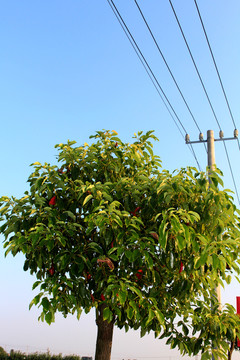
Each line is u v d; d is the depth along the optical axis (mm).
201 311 7582
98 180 8000
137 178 7770
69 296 6562
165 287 7855
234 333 7191
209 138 12586
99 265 7121
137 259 7078
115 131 8375
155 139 8461
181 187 6969
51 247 6555
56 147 8062
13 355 17094
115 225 6676
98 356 7836
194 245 6547
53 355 17578
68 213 7102
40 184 7352
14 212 7348
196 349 7285
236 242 6648
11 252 7375
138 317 6531
